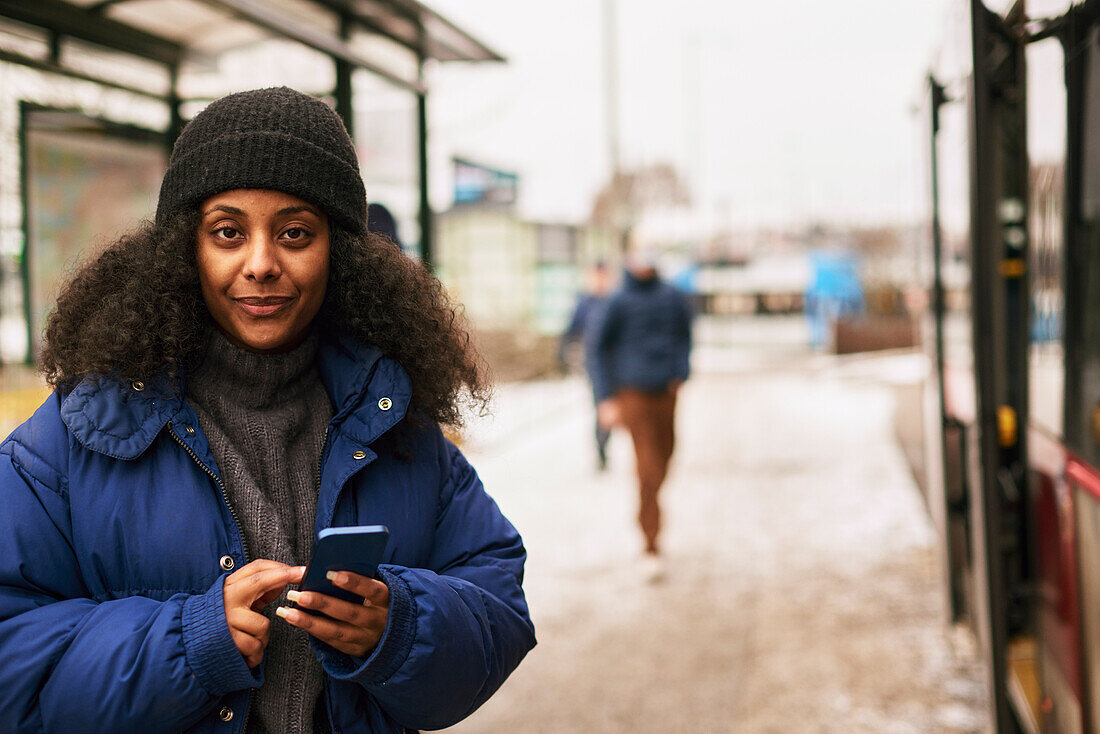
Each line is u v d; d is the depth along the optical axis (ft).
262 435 4.62
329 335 5.05
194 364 4.63
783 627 15.61
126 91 13.30
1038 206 9.49
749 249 115.34
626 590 17.63
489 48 17.69
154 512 4.26
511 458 31.35
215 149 4.39
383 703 4.38
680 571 18.84
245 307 4.50
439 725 4.56
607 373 19.48
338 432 4.73
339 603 4.03
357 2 15.03
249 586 4.03
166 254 4.42
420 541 4.80
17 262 11.99
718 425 39.55
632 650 14.61
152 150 13.67
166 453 4.37
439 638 4.27
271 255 4.45
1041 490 9.55
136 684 3.91
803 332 95.09
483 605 4.67
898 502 24.53
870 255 77.15
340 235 4.83
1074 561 8.27
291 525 4.56
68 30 12.39
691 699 12.79
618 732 11.80
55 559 4.19
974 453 10.12
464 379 5.36
